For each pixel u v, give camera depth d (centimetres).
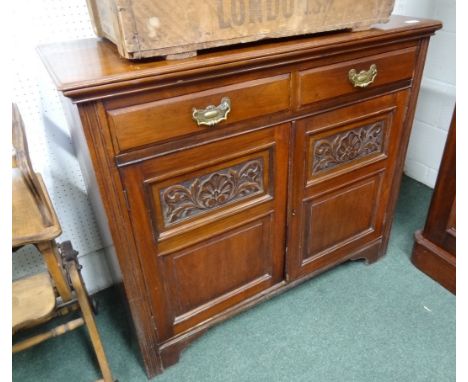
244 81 79
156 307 95
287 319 120
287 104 87
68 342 117
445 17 154
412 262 140
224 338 115
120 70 67
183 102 73
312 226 114
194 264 97
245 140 86
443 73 162
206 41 74
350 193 116
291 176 99
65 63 74
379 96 102
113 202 76
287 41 85
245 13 75
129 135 71
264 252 109
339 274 137
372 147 112
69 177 115
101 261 132
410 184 187
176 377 105
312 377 103
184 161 80
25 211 75
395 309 122
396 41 95
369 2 89
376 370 104
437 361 106
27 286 84
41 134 106
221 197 91
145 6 66
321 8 83
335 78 90
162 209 84
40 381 105
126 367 108
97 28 91
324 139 100
